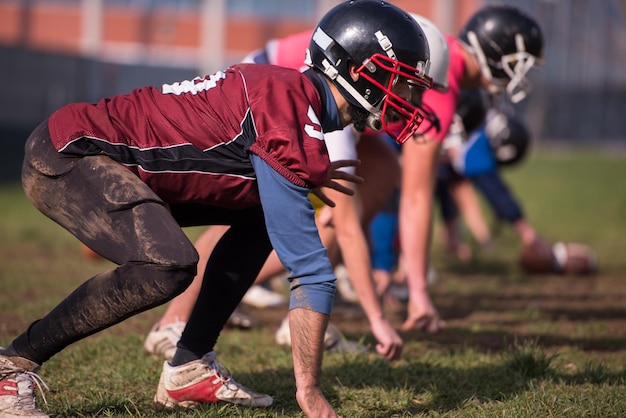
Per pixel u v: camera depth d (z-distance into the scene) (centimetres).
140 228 812
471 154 2291
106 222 826
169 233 814
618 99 10950
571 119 10912
